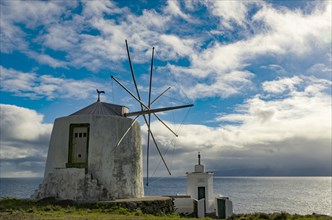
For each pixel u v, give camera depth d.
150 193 83.56
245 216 19.97
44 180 23.20
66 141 22.69
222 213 24.44
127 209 19.33
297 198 74.50
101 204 19.61
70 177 21.17
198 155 29.91
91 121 22.48
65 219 14.26
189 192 28.34
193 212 24.69
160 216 19.17
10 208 18.19
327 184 184.00
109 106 25.36
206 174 28.44
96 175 21.72
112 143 22.66
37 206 19.02
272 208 50.94
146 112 26.03
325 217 18.98
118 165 22.56
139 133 24.78
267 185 163.62
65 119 23.14
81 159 22.56
